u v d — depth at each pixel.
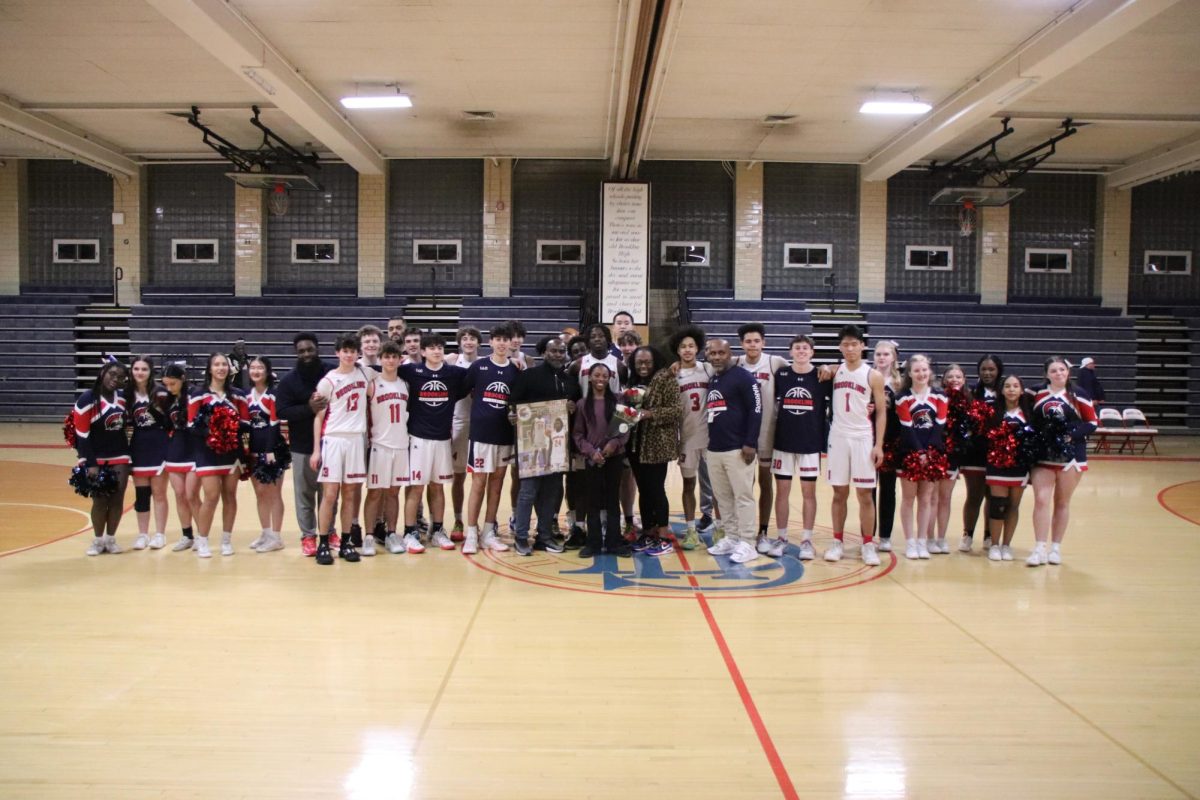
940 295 15.64
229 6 8.56
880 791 2.81
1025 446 5.87
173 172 15.57
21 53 10.12
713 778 2.89
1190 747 3.15
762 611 4.83
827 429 6.34
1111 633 4.48
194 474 6.16
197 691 3.61
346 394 5.84
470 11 8.67
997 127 12.89
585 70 10.45
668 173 15.55
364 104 11.62
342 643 4.22
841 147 14.17
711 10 8.58
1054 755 3.08
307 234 15.46
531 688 3.66
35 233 15.77
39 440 13.04
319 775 2.89
